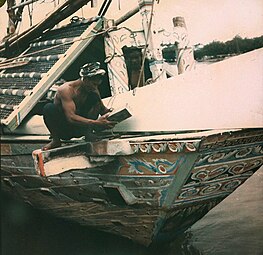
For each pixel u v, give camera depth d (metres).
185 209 5.58
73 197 5.93
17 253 6.08
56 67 5.45
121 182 5.39
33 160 5.74
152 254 6.09
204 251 5.99
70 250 6.08
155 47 5.03
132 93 5.14
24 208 6.87
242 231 6.42
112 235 6.32
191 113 4.91
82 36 5.35
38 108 5.60
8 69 6.02
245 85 4.75
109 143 5.17
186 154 4.86
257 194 7.50
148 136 5.03
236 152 5.13
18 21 6.00
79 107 5.24
